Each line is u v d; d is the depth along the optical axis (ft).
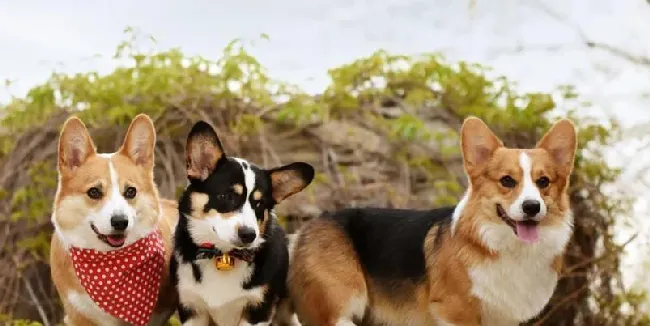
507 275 8.55
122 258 8.60
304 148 10.98
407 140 10.98
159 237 8.82
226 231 8.22
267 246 8.61
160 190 10.60
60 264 8.76
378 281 9.15
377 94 11.43
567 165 8.50
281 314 9.39
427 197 10.84
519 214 8.27
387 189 10.74
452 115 11.44
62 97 11.07
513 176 8.39
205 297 8.48
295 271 9.25
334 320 9.07
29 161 11.00
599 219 11.15
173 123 10.87
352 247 9.22
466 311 8.70
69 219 8.40
